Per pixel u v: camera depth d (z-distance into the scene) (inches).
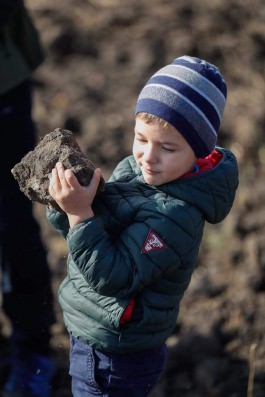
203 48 348.8
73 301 141.9
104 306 138.2
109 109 320.2
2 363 210.1
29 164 138.1
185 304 231.5
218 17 366.3
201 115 133.5
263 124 309.4
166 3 377.1
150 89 134.4
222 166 139.3
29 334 192.7
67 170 131.8
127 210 135.6
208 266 246.8
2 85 182.2
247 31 361.4
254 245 249.0
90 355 143.5
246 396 202.5
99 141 300.7
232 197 141.9
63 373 206.4
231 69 342.6
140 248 133.0
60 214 141.6
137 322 138.6
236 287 236.4
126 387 144.3
